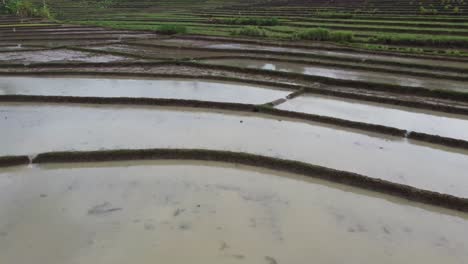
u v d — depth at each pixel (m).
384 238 5.71
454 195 6.96
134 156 8.10
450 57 19.16
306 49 21.83
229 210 6.30
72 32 28.73
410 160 8.39
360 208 6.52
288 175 7.61
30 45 22.47
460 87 14.00
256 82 14.29
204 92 13.10
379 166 8.05
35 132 9.43
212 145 8.84
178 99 11.72
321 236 5.70
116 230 5.72
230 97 12.48
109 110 11.23
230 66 16.67
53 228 5.75
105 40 24.91
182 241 5.50
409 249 5.48
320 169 7.56
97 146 8.62
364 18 34.66
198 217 6.08
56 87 13.55
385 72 16.52
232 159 8.06
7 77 15.09
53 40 24.73
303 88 13.51
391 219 6.22
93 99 11.80
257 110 11.21
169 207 6.35
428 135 9.48
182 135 9.39
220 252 5.29
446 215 6.39
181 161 8.06
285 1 59.03
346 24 31.62
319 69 16.97
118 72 15.47
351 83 14.37
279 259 5.19
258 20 33.84
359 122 10.23
